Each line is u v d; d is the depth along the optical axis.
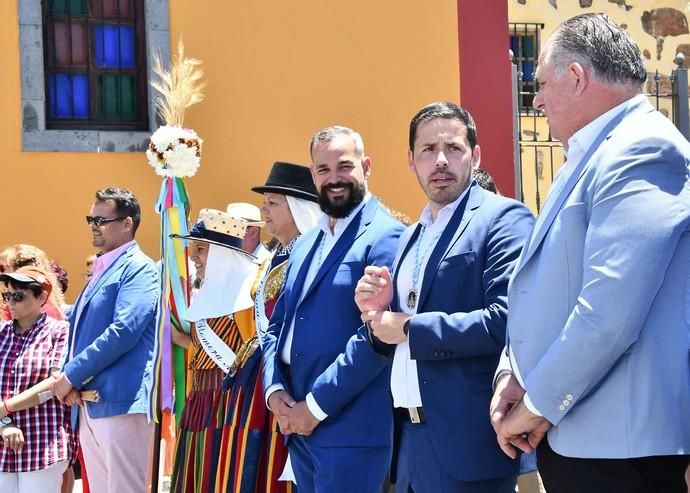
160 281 5.33
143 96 7.41
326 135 3.94
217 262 4.79
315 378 3.80
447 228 3.41
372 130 7.66
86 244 7.16
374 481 3.71
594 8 10.22
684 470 2.54
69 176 7.15
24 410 5.09
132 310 5.20
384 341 3.36
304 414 3.69
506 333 3.02
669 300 2.48
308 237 4.13
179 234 5.37
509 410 2.80
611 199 2.48
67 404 5.14
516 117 7.88
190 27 7.36
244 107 7.44
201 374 4.74
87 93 7.34
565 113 2.74
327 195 3.90
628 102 2.68
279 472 4.31
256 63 7.46
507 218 3.33
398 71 7.70
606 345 2.43
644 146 2.48
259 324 4.45
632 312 2.41
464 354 3.19
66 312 6.02
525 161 9.80
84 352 5.12
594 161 2.61
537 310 2.67
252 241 5.24
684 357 2.47
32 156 7.09
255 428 4.36
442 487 3.31
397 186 7.68
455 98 7.79
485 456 3.23
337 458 3.67
